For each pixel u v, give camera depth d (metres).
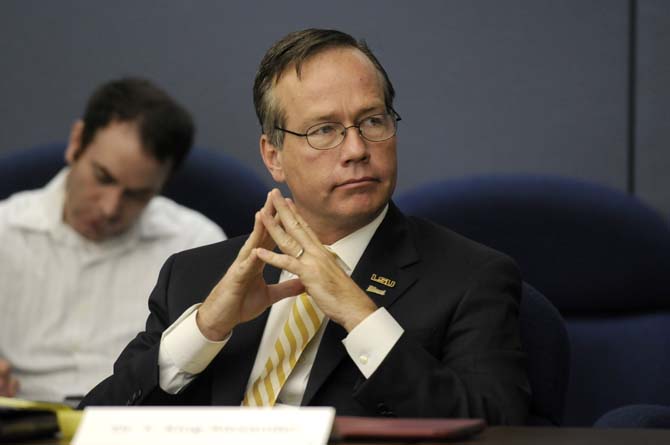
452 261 5.11
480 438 3.55
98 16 9.20
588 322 6.75
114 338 7.52
